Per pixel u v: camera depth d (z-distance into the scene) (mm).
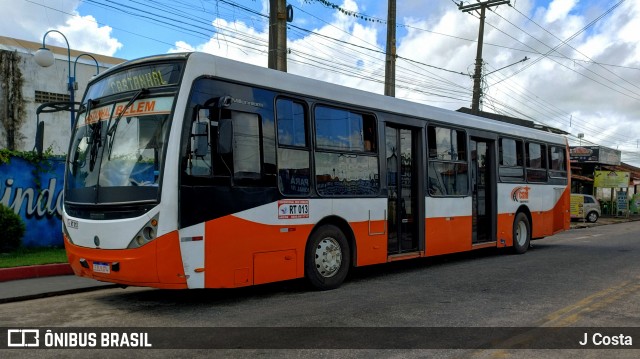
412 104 10172
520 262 11805
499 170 12586
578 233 21922
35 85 21875
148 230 6172
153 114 6520
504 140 12875
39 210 12180
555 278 9523
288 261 7559
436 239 10438
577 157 37969
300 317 6461
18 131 21406
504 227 12688
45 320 6383
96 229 6516
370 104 9148
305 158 7906
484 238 12180
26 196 11984
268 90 7465
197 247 6391
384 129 9414
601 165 39688
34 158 12070
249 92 7203
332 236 8344
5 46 24266
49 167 12336
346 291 8203
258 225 7113
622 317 6605
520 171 13461
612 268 10844
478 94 25547
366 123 9078
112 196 6453
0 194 11586
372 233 9008
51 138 22047
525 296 7852
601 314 6758
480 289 8406
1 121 21156
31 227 12047
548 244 16438
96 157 6832
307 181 7902
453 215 10977
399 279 9406
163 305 7203
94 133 7023
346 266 8570
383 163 9320
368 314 6637
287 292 8102
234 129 6949
